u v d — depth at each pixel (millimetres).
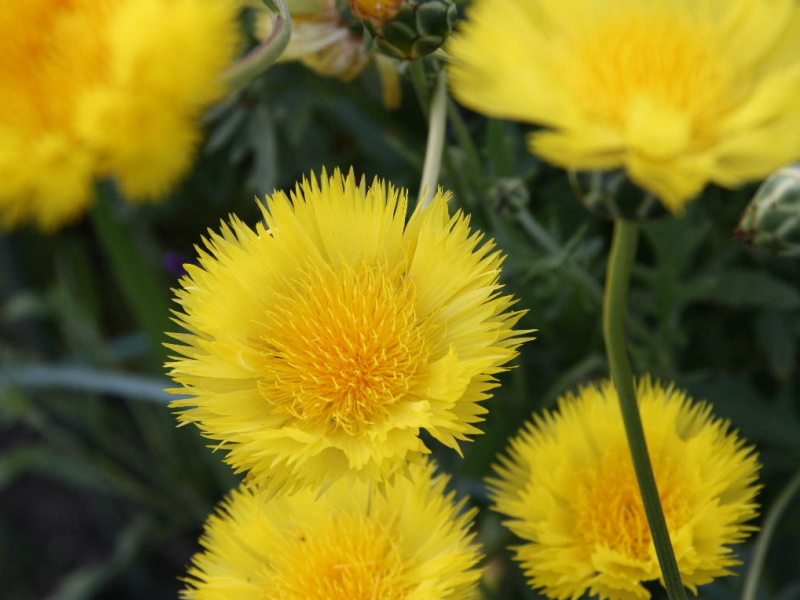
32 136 375
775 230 375
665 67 325
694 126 322
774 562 521
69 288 748
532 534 382
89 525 811
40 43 374
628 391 344
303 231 361
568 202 531
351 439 355
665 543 355
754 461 381
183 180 606
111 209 566
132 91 370
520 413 477
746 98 327
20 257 729
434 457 498
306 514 381
